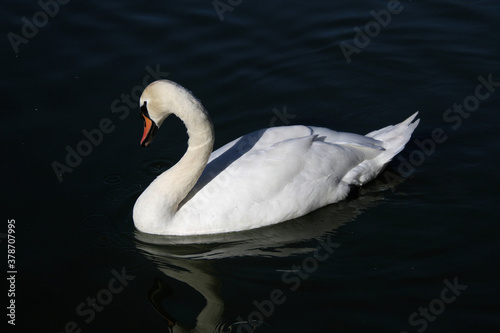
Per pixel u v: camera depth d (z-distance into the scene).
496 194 10.22
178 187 9.47
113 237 9.60
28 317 8.23
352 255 9.20
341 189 10.05
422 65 13.10
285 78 12.86
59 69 12.62
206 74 12.77
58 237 9.54
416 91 12.60
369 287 8.59
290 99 12.46
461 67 13.02
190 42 13.37
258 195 9.52
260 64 13.07
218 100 12.36
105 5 14.14
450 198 10.18
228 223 9.56
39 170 10.70
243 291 8.60
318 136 10.17
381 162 10.35
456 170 10.76
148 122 9.16
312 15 14.15
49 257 9.18
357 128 11.95
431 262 8.98
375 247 9.32
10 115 11.65
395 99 12.46
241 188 9.51
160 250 9.41
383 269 8.90
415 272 8.81
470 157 11.02
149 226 9.58
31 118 11.63
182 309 8.33
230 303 8.41
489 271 8.76
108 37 13.34
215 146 11.45
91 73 12.57
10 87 12.20
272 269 8.99
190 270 9.02
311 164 9.76
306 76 12.92
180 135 11.80
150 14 13.97
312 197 9.81
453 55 13.27
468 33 13.68
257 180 9.52
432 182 10.51
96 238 9.55
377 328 7.95
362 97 12.55
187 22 13.82
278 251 9.34
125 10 14.04
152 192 9.55
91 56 12.91
